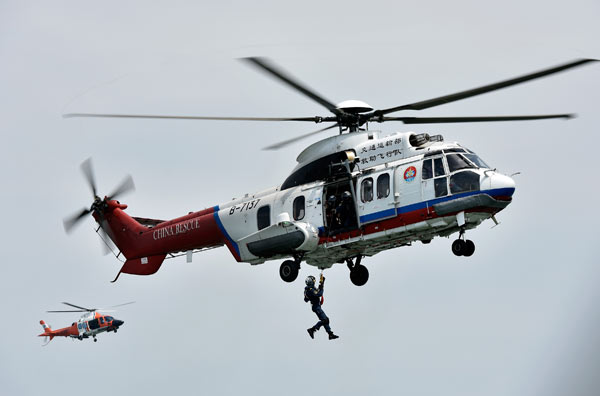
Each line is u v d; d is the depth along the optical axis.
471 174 50.03
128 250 67.69
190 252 64.75
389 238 53.00
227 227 60.34
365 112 55.84
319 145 56.22
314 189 55.31
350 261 59.44
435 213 50.38
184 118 51.34
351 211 53.47
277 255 57.41
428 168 51.12
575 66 43.09
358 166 54.06
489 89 47.44
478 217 50.31
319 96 52.22
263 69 47.84
